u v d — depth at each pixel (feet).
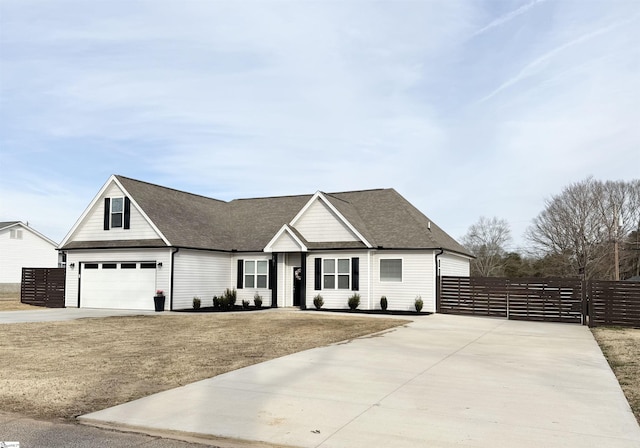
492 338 51.06
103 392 27.37
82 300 91.40
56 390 27.68
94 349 41.68
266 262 93.25
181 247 83.87
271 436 20.38
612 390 28.45
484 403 25.40
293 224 89.81
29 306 93.86
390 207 94.73
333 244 86.17
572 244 186.29
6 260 147.23
